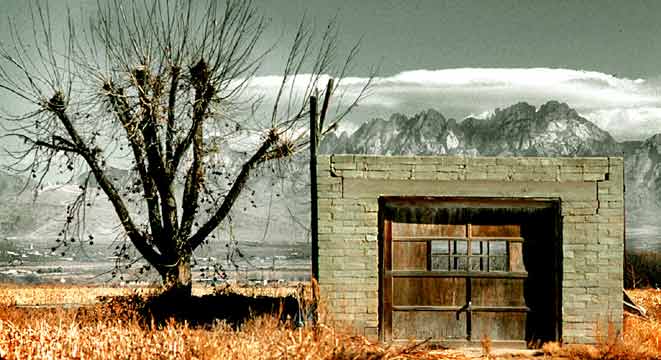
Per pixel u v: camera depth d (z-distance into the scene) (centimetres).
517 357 1593
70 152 2494
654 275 4306
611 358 1574
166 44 2550
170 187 2509
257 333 1531
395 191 1633
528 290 1675
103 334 1477
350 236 1628
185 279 2508
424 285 1670
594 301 1633
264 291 2480
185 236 2514
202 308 2116
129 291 2636
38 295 2764
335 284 1625
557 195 1633
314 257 1664
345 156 1633
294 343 1361
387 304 1661
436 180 1630
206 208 2527
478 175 1633
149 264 2592
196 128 2533
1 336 1429
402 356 1509
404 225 1673
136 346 1378
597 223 1636
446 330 1666
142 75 2514
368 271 1627
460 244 1675
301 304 1670
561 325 1636
